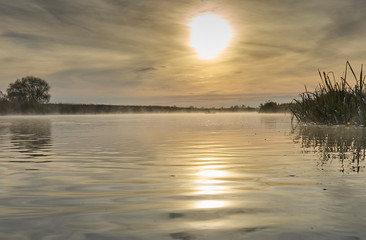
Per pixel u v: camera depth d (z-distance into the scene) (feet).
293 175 10.88
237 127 41.14
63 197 8.39
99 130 36.60
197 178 10.73
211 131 34.65
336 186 9.16
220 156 15.98
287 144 20.70
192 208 7.27
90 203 7.79
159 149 19.16
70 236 5.63
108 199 8.15
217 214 6.79
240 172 11.69
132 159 15.19
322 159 14.23
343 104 35.17
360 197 7.95
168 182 10.14
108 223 6.30
